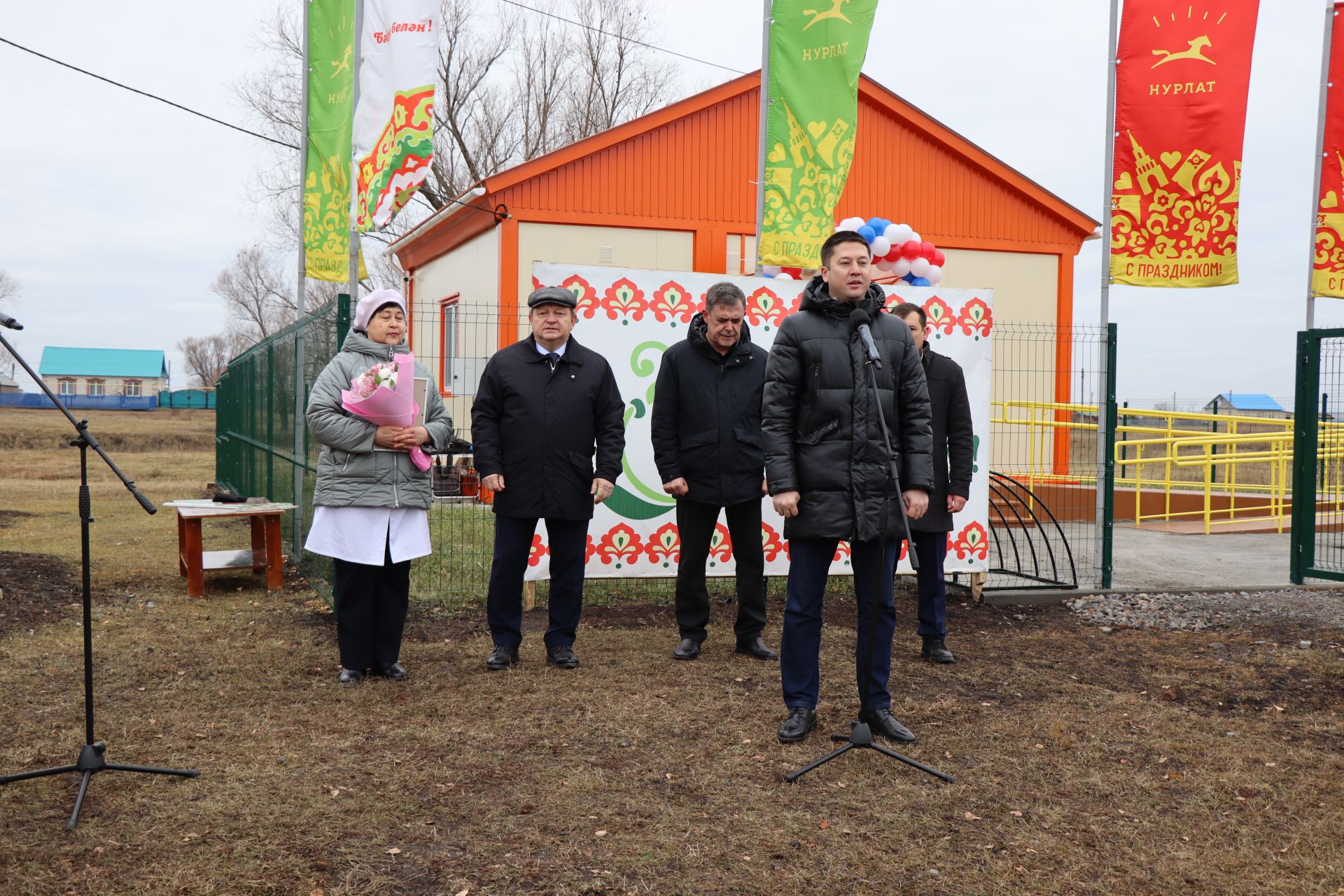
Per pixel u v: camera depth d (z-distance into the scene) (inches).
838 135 272.2
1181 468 673.6
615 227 510.9
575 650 215.3
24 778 137.3
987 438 274.2
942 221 563.5
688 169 522.3
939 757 152.7
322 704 175.3
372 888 109.7
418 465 189.8
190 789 135.9
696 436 206.2
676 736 159.9
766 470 154.6
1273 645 230.8
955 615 260.7
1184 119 272.7
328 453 186.5
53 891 107.5
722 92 521.3
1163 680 201.0
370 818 127.5
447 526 356.2
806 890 111.0
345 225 301.6
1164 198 276.7
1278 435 456.1
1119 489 539.2
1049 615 263.1
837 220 542.9
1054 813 132.5
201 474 787.4
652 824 126.9
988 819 130.6
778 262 275.6
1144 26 274.8
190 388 2856.8
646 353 252.7
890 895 110.1
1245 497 514.3
